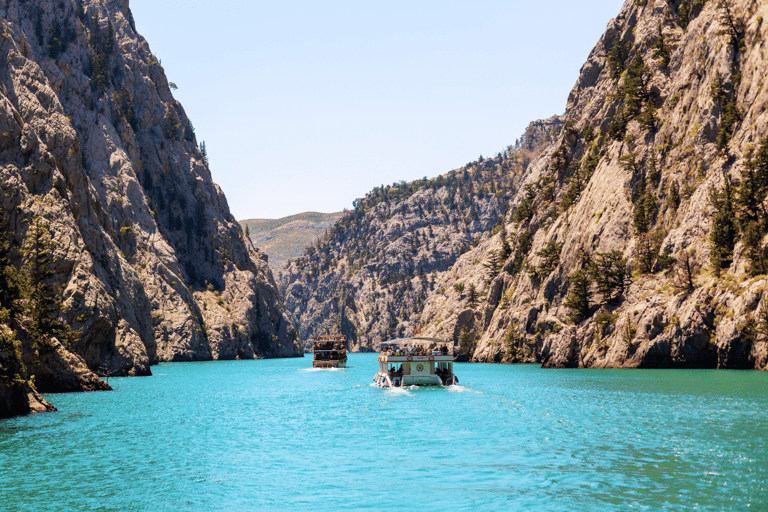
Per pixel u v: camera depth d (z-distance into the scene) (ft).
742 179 410.93
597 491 110.32
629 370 402.72
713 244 406.21
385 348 358.23
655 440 153.48
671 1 613.11
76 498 108.47
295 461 137.59
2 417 194.49
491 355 634.84
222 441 162.20
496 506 103.40
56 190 392.68
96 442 158.71
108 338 405.59
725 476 118.42
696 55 521.65
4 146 371.97
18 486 115.75
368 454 144.56
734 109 451.94
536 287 611.47
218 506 104.53
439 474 124.57
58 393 281.13
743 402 219.41
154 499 108.17
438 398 264.31
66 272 369.50
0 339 191.31
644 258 460.55
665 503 103.14
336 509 102.94
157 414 215.31
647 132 545.44
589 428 173.78
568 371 422.41
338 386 350.84
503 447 150.20
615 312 452.35
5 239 315.37
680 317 393.09
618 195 528.22
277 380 408.87
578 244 547.08
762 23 462.60
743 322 355.36
